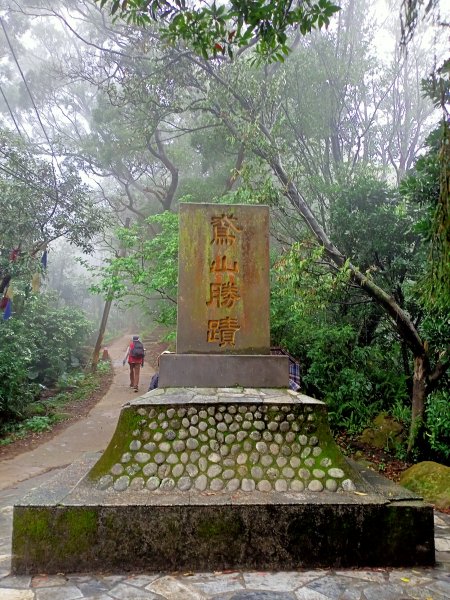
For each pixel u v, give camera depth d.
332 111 12.09
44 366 15.02
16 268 10.17
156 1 3.76
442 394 6.61
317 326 9.04
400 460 7.03
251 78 8.57
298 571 3.44
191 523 3.48
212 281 4.84
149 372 18.36
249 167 7.93
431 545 3.59
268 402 4.11
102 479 3.76
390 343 9.28
